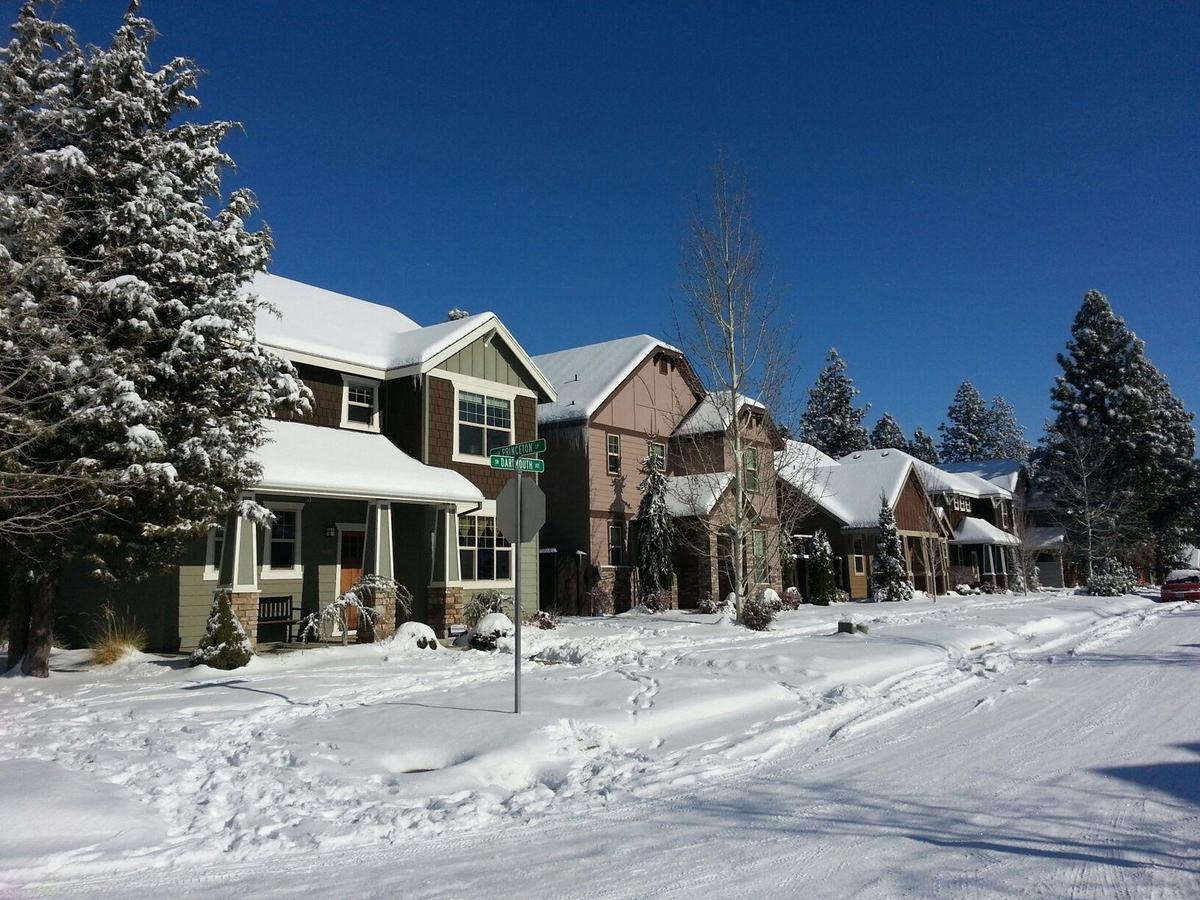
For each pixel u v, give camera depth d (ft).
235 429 51.55
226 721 36.06
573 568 97.04
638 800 25.80
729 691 40.98
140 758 29.71
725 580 108.68
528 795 26.37
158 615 60.44
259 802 25.16
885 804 24.70
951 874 19.01
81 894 18.75
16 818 22.57
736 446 87.30
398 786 26.45
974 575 159.94
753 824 23.08
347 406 75.10
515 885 19.03
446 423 77.46
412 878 19.58
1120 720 35.88
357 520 72.90
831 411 254.88
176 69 54.44
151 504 47.70
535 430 87.40
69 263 48.98
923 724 36.55
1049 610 99.35
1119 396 186.09
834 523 139.74
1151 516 189.06
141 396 48.21
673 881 19.02
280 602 64.28
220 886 19.22
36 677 48.16
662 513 101.14
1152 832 21.61
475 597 77.87
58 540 46.93
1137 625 83.92
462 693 41.24
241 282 56.24
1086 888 18.03
